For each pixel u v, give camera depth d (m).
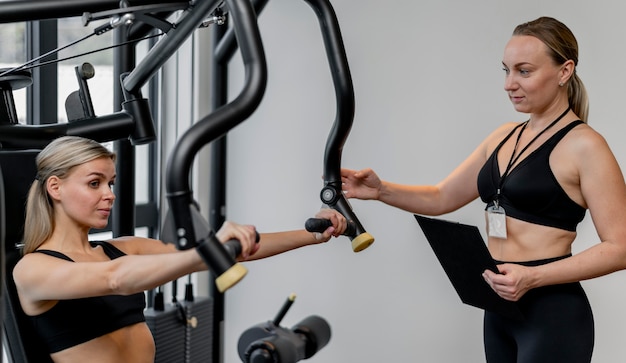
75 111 2.30
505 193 2.44
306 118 4.20
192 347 3.83
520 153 2.42
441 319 3.97
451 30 3.86
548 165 2.35
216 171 4.23
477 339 3.91
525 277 2.20
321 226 1.89
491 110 3.83
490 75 3.82
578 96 2.41
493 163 2.51
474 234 2.16
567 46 2.32
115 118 2.25
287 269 4.24
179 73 4.20
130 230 2.99
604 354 3.63
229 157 4.35
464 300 2.56
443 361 3.98
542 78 2.32
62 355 2.06
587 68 3.62
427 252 3.98
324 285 4.18
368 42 4.00
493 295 2.34
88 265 1.88
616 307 3.61
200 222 1.32
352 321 4.13
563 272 2.23
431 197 2.82
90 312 2.09
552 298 2.37
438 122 3.91
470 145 3.87
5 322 2.05
